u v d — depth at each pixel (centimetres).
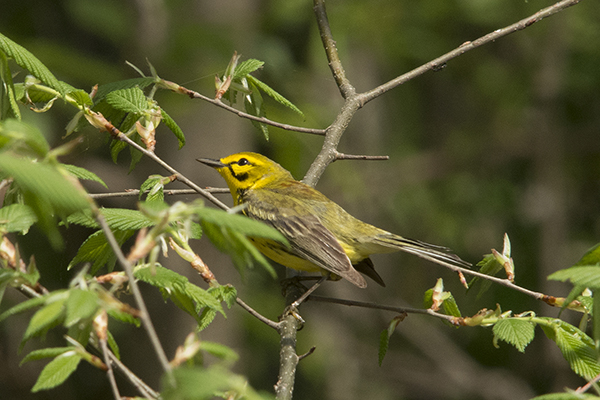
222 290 488
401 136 1773
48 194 267
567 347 455
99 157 1352
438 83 1764
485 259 545
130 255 302
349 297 1745
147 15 1234
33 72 454
